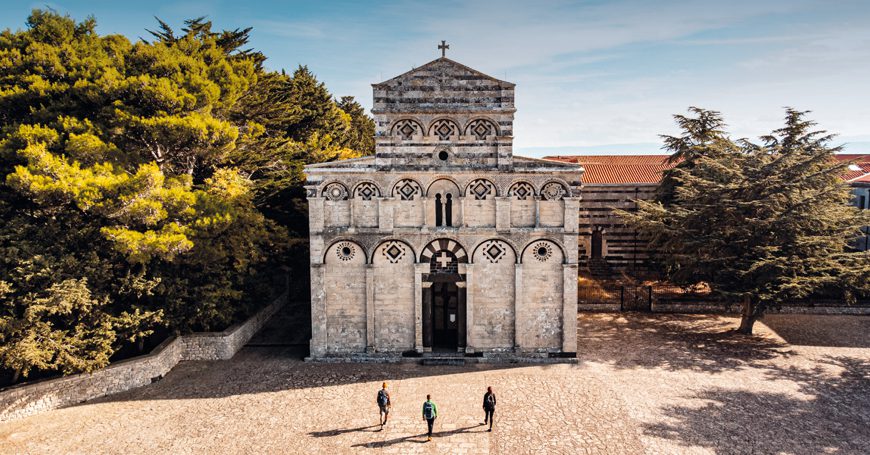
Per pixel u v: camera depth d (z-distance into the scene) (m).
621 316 33.12
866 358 25.66
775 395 21.47
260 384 23.25
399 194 24.95
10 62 25.55
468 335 25.39
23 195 21.97
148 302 25.11
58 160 21.17
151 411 20.78
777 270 25.89
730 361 25.36
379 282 25.31
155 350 24.61
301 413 20.39
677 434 18.39
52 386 20.95
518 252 24.89
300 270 39.88
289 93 46.81
